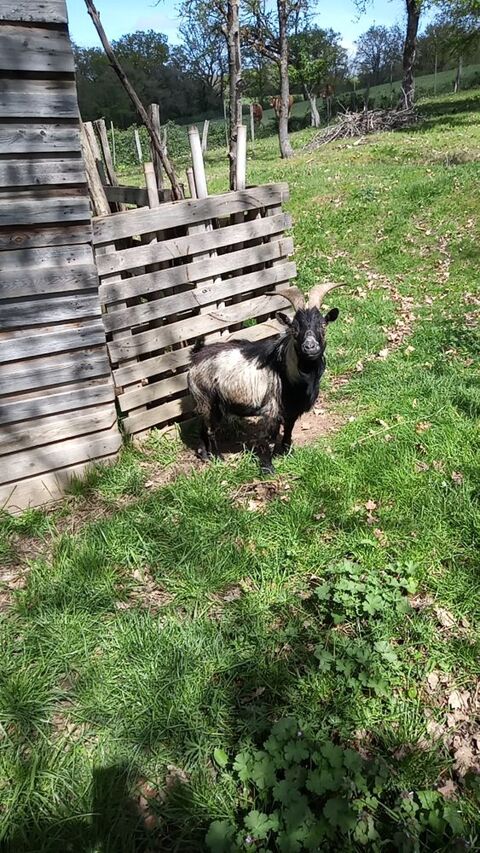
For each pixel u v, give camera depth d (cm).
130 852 244
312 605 353
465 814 249
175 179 560
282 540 397
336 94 4828
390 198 1220
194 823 254
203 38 4612
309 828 236
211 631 334
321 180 1516
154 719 289
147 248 473
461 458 462
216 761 273
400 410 541
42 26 359
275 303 581
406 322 753
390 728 285
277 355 455
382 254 990
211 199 499
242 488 460
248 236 537
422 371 609
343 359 663
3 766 274
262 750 276
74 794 264
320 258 1001
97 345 448
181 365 522
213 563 379
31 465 446
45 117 378
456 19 2388
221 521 412
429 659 313
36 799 262
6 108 365
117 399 527
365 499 431
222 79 3834
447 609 342
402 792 255
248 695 304
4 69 357
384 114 2525
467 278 867
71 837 250
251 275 550
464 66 5178
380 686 295
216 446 510
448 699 296
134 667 315
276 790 247
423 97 3738
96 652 329
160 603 361
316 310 422
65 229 408
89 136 514
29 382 430
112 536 401
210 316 531
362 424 529
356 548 384
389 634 326
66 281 418
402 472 446
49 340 426
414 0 2355
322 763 256
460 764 270
